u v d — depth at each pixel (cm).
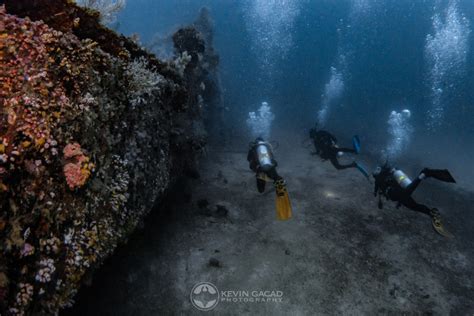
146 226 525
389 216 661
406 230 617
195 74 745
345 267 505
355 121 1559
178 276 460
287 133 1262
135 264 459
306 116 1576
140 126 311
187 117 667
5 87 173
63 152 195
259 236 567
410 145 1198
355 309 432
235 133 1178
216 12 5656
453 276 506
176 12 5309
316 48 5362
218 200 679
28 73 183
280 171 875
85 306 374
